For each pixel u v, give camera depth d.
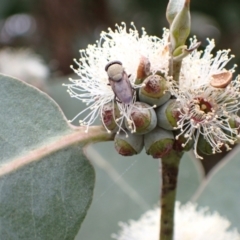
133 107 0.18
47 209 0.19
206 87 0.18
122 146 0.18
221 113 0.18
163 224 0.19
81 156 0.19
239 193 0.26
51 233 0.18
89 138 0.19
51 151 0.19
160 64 0.18
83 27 0.44
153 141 0.18
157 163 0.29
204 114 0.18
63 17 0.44
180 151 0.19
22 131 0.19
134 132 0.18
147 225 0.23
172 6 0.18
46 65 0.44
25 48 0.45
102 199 0.28
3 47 0.51
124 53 0.19
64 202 0.19
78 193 0.19
